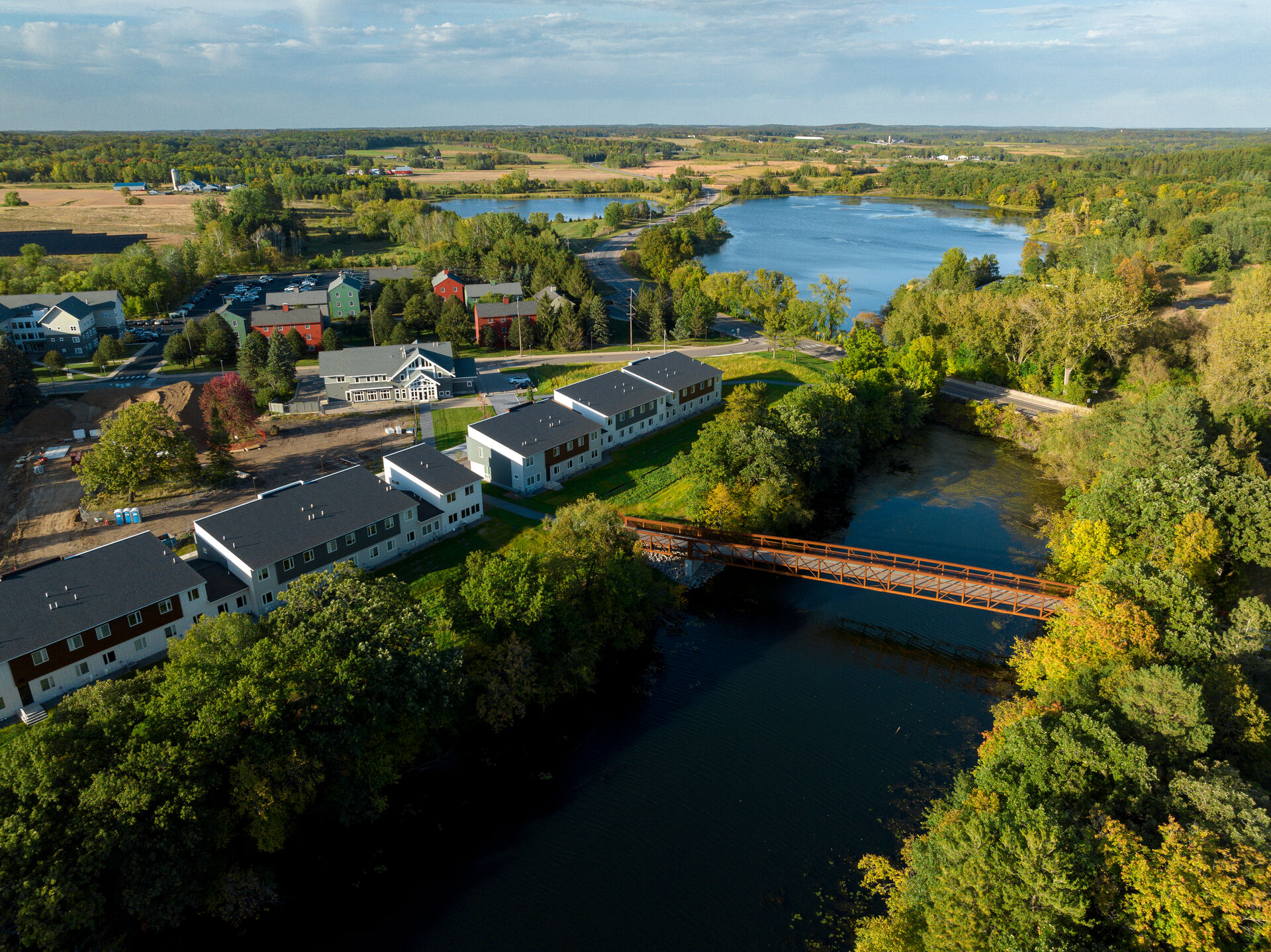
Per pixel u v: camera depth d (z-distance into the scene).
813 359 145.75
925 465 104.12
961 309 133.75
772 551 74.94
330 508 73.31
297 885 44.88
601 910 43.41
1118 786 39.16
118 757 40.19
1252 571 69.75
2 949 34.53
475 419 113.12
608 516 66.38
